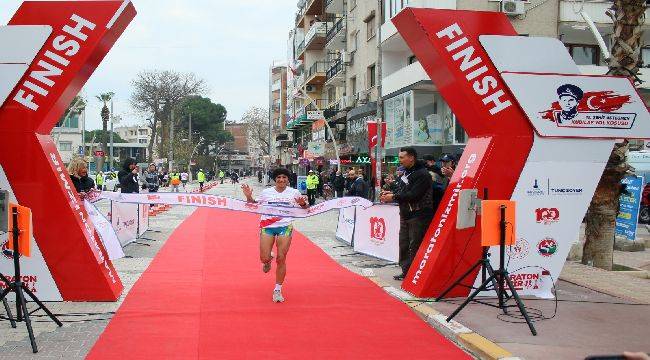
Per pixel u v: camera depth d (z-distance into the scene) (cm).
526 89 695
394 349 525
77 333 561
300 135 5881
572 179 718
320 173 3619
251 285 803
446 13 689
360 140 3161
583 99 705
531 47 700
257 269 943
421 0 2220
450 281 714
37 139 669
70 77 665
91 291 688
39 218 675
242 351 512
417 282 729
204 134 9406
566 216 721
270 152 7869
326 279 856
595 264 987
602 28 2361
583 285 800
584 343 527
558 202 718
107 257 735
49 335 554
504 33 700
